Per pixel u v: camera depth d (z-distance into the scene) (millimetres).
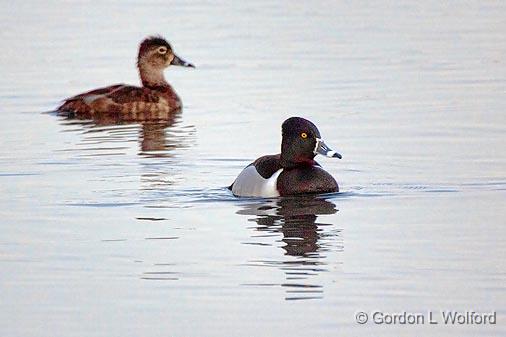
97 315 12195
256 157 19750
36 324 11984
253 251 14195
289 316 12055
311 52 30688
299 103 24406
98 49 32125
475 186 17203
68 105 24812
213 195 17109
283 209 16156
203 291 12836
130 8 39000
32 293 12883
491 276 13148
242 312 12195
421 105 23578
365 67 28391
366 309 12203
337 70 28078
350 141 20484
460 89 25203
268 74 27984
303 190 16781
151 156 19938
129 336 11641
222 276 13289
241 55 30625
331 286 12891
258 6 39000
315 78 27203
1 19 37156
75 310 12359
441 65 28312
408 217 15625
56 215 16078
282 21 35844
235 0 40375
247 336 11570
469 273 13258
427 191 17000
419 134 20859
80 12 38344
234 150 20328
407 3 39125
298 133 16875
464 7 37938
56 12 38375
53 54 31547
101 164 19297
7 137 22031
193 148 20594
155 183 17875
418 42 31812
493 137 20422
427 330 11703
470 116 22281
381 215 15750
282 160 17062
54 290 12969
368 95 24938
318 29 34344
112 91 25219
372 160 19047
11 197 17125
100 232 15203
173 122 23641
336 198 16719
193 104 25359
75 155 20078
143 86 26719
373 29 34188
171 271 13516
